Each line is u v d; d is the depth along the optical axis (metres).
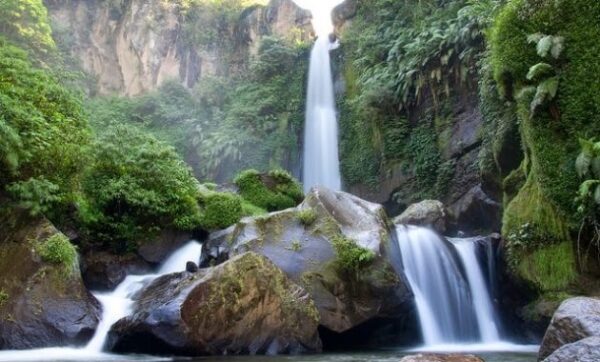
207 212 13.76
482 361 5.36
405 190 20.72
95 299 9.50
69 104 12.48
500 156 14.69
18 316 8.49
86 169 11.98
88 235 11.73
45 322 8.59
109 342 8.51
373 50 23.58
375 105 21.75
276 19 32.81
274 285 8.87
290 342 8.75
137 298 9.79
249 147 27.88
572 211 10.16
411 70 19.94
